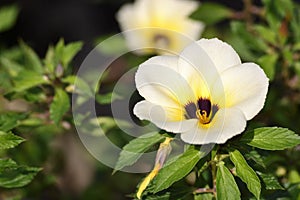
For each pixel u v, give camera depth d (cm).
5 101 69
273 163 61
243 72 52
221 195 53
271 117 66
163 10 73
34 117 63
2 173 58
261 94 52
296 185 59
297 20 68
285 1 67
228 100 52
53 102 60
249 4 71
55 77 61
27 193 67
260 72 52
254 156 54
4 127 60
